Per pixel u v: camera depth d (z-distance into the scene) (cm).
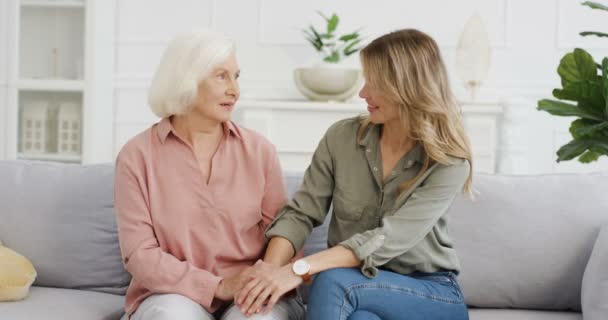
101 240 200
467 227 194
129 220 173
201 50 171
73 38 384
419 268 174
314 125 346
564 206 193
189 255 174
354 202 180
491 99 392
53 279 200
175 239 174
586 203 193
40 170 208
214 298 166
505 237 192
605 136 193
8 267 186
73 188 203
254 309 155
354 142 183
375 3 393
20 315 173
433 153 171
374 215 179
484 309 194
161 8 405
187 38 174
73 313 179
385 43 175
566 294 190
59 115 387
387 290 159
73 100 386
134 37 407
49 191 203
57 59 386
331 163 185
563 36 388
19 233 200
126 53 409
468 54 362
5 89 387
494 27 390
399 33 178
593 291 170
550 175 202
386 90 172
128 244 171
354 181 180
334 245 184
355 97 382
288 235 177
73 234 200
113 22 404
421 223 170
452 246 184
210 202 176
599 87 191
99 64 388
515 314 188
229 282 164
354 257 165
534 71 390
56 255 199
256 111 344
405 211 171
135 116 411
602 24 385
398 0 392
